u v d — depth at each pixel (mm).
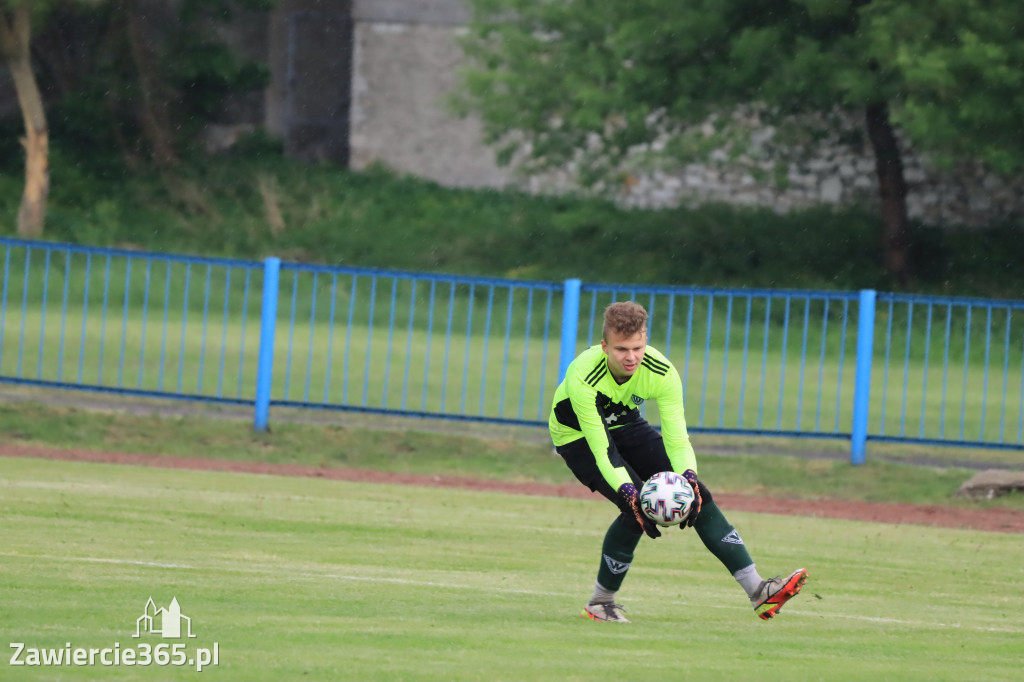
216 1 116438
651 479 18031
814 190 101312
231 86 116812
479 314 80125
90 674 14359
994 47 72375
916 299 41219
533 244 99000
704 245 95875
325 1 120000
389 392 51344
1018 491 37531
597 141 107375
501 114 94188
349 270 44281
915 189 97625
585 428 18500
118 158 110562
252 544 24734
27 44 94625
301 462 41469
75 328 62469
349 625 17750
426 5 113562
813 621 19797
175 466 38500
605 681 15047
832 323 75938
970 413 51000
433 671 15164
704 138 95438
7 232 95938
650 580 23203
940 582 24109
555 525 30000
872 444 43750
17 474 33688
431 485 37688
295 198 107875
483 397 44594
